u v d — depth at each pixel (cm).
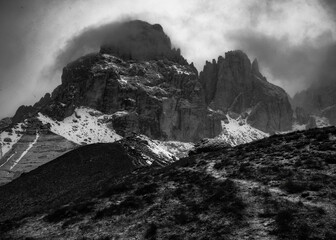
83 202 6012
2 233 5353
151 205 4997
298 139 6016
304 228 3388
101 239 4306
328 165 4675
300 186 4238
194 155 7819
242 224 3772
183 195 5006
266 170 4994
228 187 4709
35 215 6041
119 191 5975
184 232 3972
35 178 11488
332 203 3797
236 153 6238
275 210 3869
